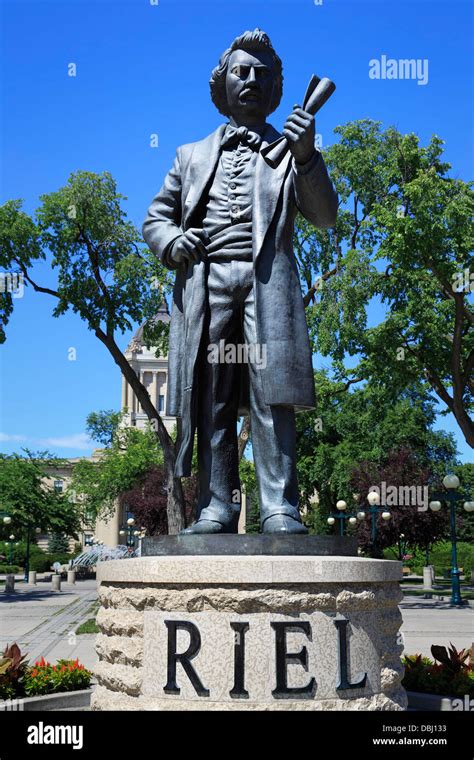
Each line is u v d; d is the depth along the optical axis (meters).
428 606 25.38
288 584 4.84
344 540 5.47
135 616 5.17
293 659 4.75
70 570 45.69
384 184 24.11
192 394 5.84
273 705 4.70
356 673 4.93
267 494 5.70
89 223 23.66
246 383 6.14
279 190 5.89
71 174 23.98
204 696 4.76
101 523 74.50
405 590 35.22
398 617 5.39
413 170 22.91
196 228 6.16
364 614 5.06
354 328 23.45
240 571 4.81
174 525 22.70
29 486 49.34
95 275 24.25
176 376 6.18
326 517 42.69
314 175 5.68
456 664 8.02
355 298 23.31
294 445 5.82
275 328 5.73
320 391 27.77
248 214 6.01
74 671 7.98
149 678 4.98
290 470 5.76
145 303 23.98
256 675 4.73
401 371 24.38
